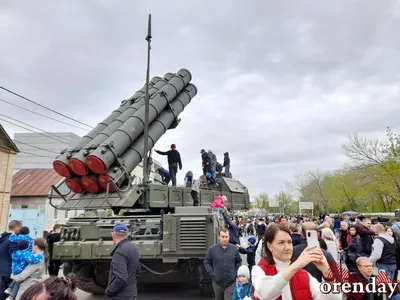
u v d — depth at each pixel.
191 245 7.06
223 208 8.76
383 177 25.44
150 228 7.60
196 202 10.35
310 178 62.84
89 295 8.88
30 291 1.79
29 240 6.97
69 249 7.32
